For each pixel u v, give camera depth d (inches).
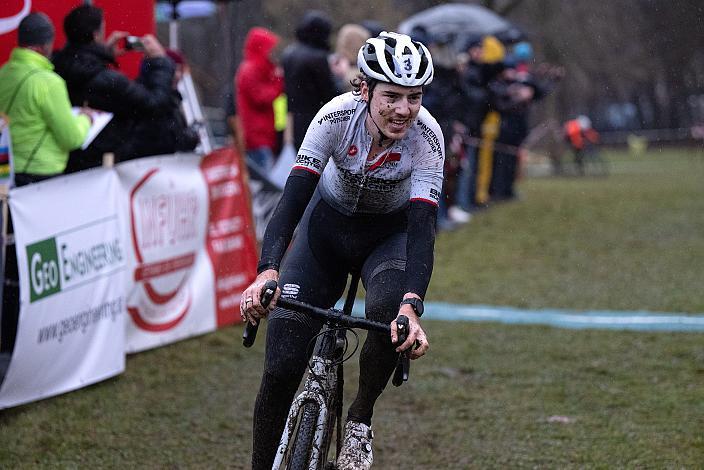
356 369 698.2
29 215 582.6
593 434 558.3
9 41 767.1
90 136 716.0
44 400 613.0
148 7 888.3
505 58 1659.7
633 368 699.4
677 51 4749.0
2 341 627.2
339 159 396.2
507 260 1171.9
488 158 1700.3
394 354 388.5
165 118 782.5
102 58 736.3
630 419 585.0
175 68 798.5
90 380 642.8
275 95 1149.1
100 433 557.0
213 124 1571.1
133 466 509.0
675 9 4660.4
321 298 406.6
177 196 754.8
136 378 667.4
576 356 733.9
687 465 507.8
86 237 636.7
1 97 673.0
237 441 550.3
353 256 418.6
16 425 565.6
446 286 1005.2
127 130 761.0
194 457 523.8
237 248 840.3
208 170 801.6
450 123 1295.5
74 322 623.5
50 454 522.0
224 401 621.6
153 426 571.5
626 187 2324.1
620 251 1249.4
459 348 756.6
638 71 4562.0
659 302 927.7
